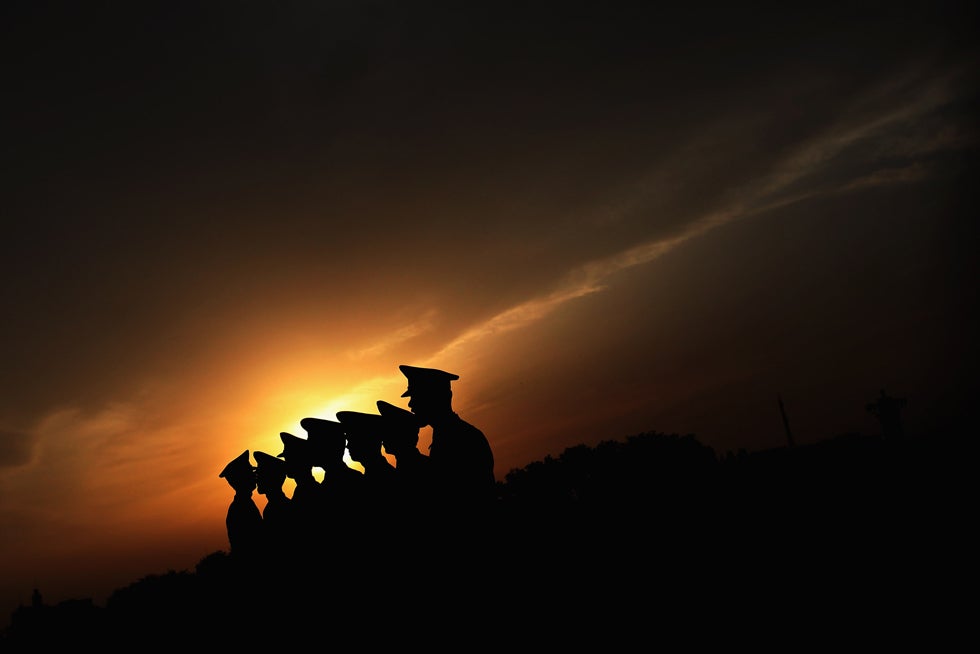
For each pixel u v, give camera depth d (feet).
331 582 32.24
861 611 26.05
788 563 34.01
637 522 49.85
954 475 45.32
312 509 34.14
